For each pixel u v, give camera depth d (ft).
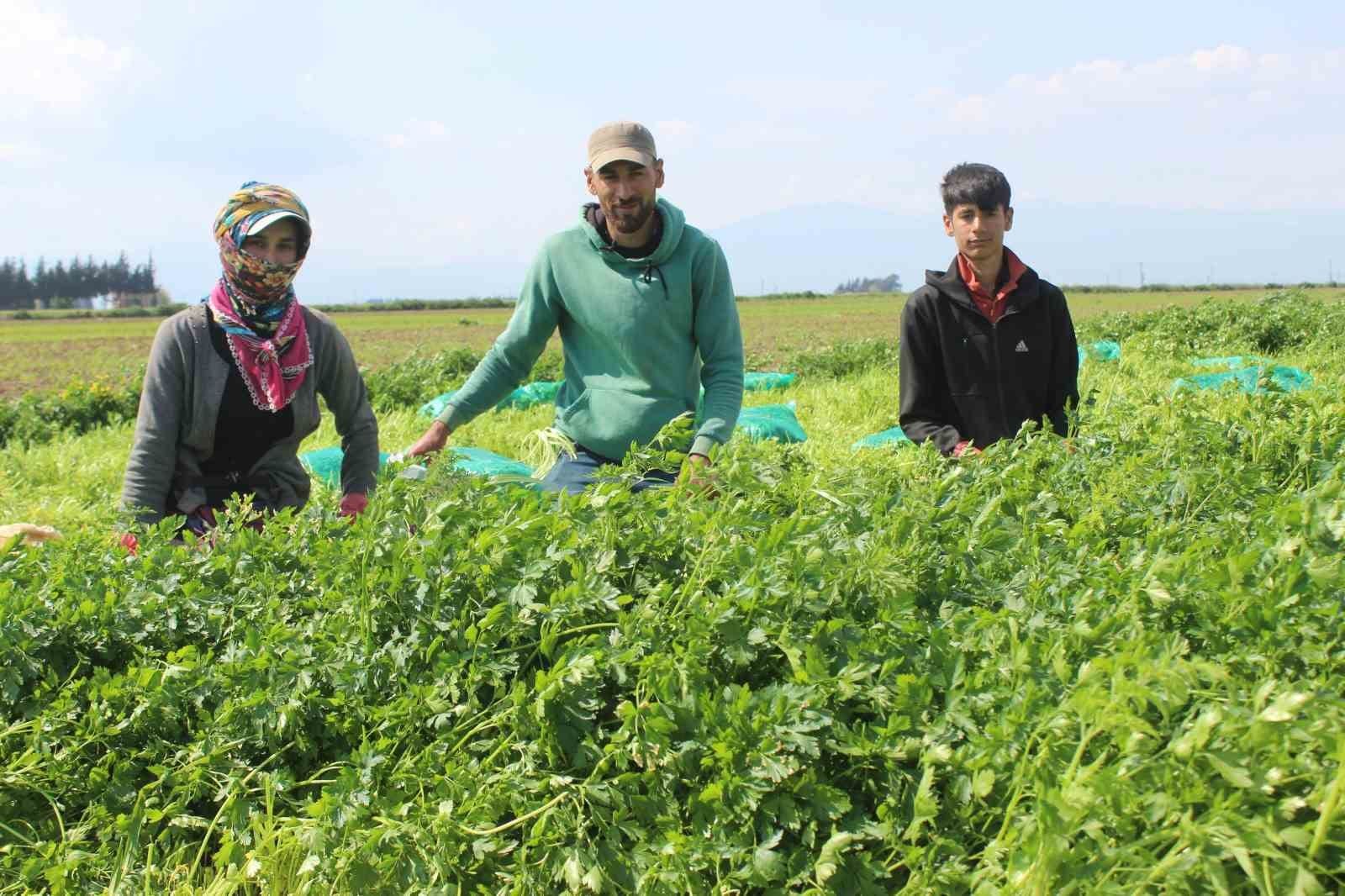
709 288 15.26
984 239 16.39
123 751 9.11
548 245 15.40
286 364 14.37
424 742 8.76
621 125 14.12
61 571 10.30
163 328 14.17
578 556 9.51
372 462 15.65
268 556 11.10
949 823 7.29
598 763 7.97
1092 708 6.33
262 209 13.62
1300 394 15.44
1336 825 6.06
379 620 9.53
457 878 7.87
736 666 8.50
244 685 9.18
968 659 8.32
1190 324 65.41
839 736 7.52
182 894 8.23
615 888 7.54
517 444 29.73
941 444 16.44
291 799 8.86
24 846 8.65
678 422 11.71
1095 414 15.35
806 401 39.27
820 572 8.64
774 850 7.48
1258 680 7.42
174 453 14.23
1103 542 10.27
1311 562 7.89
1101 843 6.37
